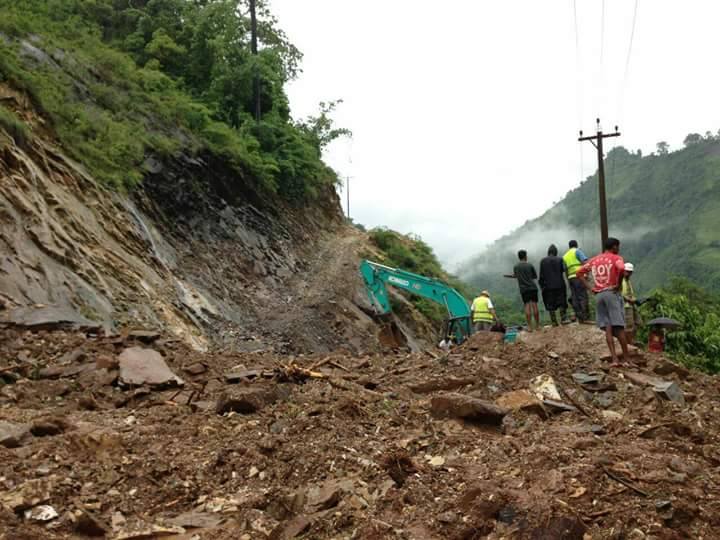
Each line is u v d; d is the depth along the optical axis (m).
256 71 32.06
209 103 30.23
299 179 33.94
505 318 60.50
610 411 6.73
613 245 8.44
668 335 15.22
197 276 18.53
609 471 4.28
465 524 3.69
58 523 3.72
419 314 30.70
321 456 4.77
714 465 4.98
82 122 17.88
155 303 14.00
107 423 5.67
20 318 8.74
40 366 7.64
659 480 4.17
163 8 31.48
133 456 4.73
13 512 3.74
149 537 3.66
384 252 36.31
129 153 19.08
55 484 4.07
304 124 39.91
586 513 3.81
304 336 18.81
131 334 9.17
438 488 4.26
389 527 3.70
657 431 5.71
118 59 23.31
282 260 25.80
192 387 7.31
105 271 13.24
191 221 20.94
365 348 20.55
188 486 4.32
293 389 6.89
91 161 16.97
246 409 6.02
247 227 24.75
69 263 11.99
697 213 153.12
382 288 17.83
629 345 9.09
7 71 15.36
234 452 4.81
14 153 12.60
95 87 20.55
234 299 19.47
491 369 7.78
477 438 5.36
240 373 7.84
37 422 5.32
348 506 4.02
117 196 16.88
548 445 5.04
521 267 12.90
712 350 15.05
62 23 23.45
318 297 22.92
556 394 6.94
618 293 8.31
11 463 4.43
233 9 32.50
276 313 20.12
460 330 15.27
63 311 9.48
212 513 4.05
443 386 7.24
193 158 23.02
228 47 32.25
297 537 3.68
